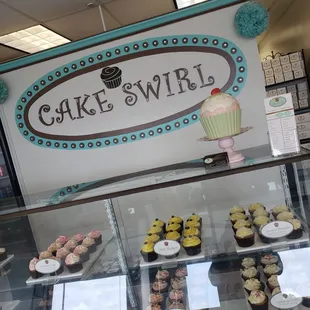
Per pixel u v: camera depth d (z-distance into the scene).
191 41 1.49
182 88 1.53
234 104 0.99
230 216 1.29
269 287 1.03
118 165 1.62
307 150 1.01
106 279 1.18
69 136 1.65
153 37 1.52
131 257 1.25
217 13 1.45
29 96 1.65
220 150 1.52
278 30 3.69
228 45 1.46
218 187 1.33
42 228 1.39
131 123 1.59
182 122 1.54
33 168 1.70
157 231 1.27
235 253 1.13
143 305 1.10
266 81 2.55
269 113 0.97
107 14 2.51
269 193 1.30
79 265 1.21
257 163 0.98
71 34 2.85
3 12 2.06
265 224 1.09
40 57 1.62
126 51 1.54
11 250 1.32
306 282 0.99
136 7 2.47
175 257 1.16
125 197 1.33
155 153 1.59
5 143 1.70
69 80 1.61
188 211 1.35
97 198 1.11
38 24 2.43
